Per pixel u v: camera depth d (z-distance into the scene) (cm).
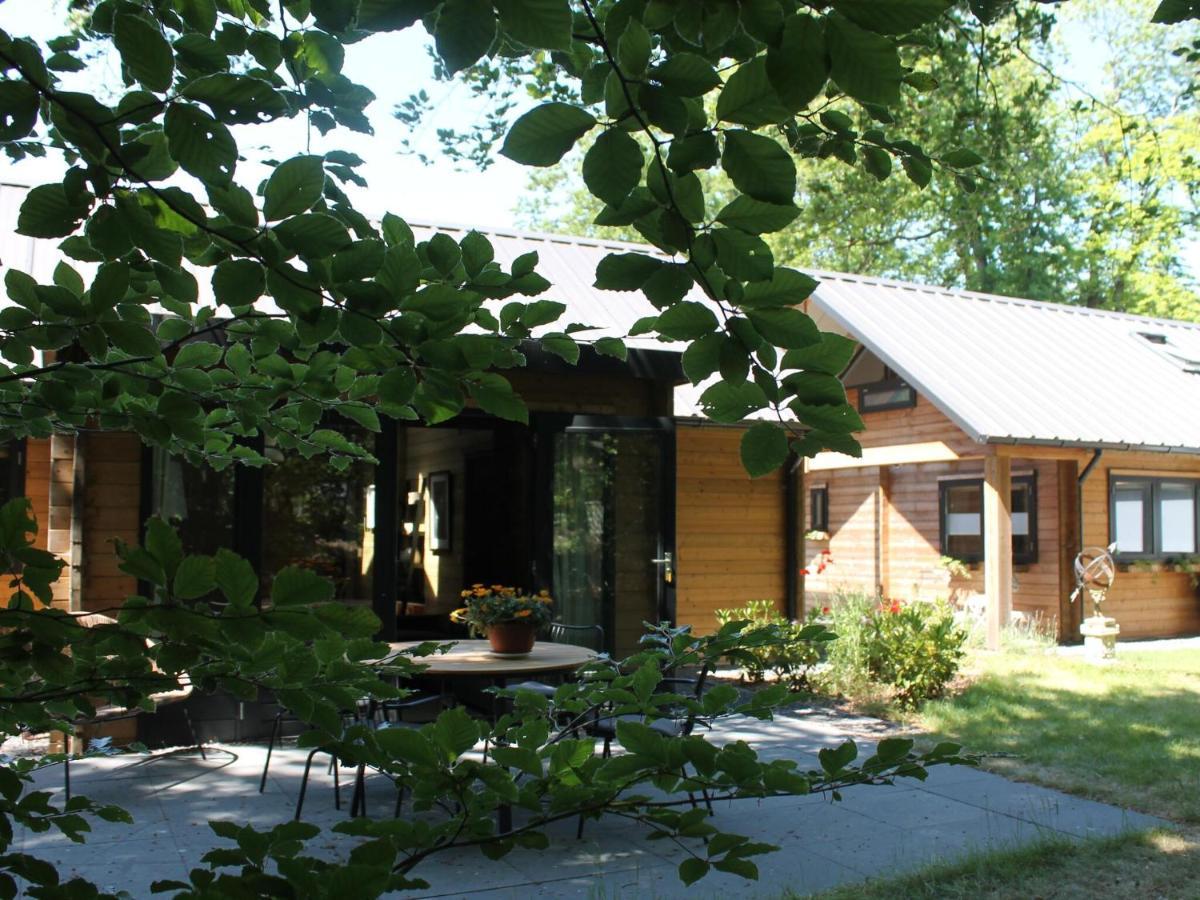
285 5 161
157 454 761
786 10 96
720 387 131
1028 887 453
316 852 498
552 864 493
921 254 2498
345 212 171
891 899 439
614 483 939
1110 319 1720
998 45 507
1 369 171
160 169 133
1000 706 863
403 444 1413
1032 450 1248
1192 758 683
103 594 749
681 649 191
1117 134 2034
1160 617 1466
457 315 142
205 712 757
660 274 124
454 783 144
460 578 1220
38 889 140
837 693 905
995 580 1211
